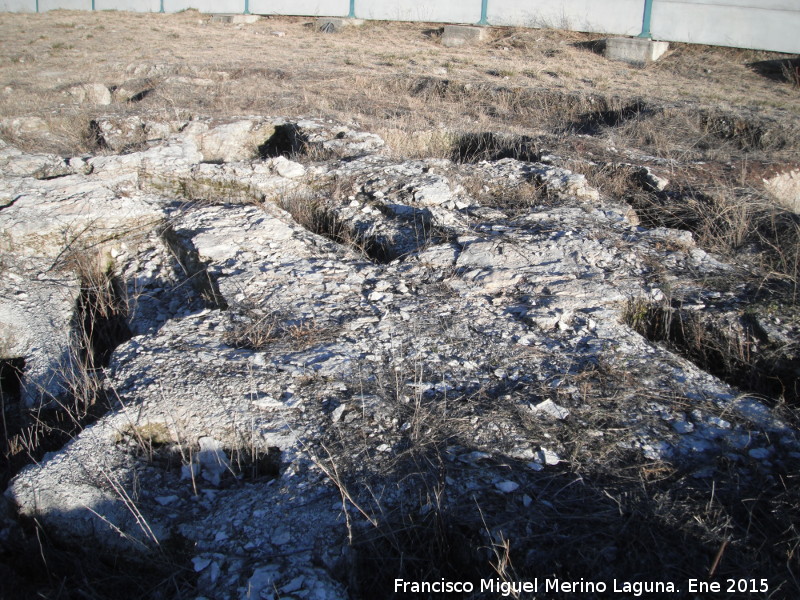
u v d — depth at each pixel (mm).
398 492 2535
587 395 3109
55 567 2406
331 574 2297
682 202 5840
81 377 3408
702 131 8617
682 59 13297
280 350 3404
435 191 5660
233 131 7848
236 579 2215
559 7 15492
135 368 3234
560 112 9867
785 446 2855
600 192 6188
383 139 7711
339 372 3223
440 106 9914
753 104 9492
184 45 14969
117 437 2836
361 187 5836
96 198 5312
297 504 2494
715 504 2496
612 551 2316
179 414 2916
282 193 5824
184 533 2404
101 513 2467
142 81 11312
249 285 4098
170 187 6043
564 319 3783
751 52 13469
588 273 4312
